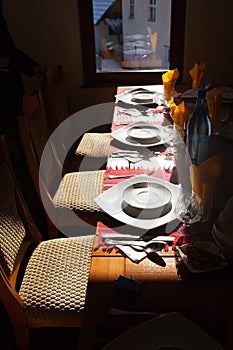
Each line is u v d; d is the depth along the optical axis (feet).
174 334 2.79
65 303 4.36
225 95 7.99
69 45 10.84
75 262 4.84
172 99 7.62
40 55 10.97
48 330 5.81
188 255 3.59
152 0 10.53
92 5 10.39
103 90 11.26
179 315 2.92
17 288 4.69
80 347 2.82
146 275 3.45
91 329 2.96
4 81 9.52
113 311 3.10
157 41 10.99
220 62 11.03
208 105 6.07
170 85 7.38
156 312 3.08
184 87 11.11
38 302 4.39
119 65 11.27
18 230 4.71
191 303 3.14
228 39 10.74
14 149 10.21
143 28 10.84
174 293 3.25
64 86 8.87
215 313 3.04
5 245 4.30
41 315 4.39
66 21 10.53
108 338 2.88
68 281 4.58
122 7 10.57
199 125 5.38
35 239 5.32
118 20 10.71
